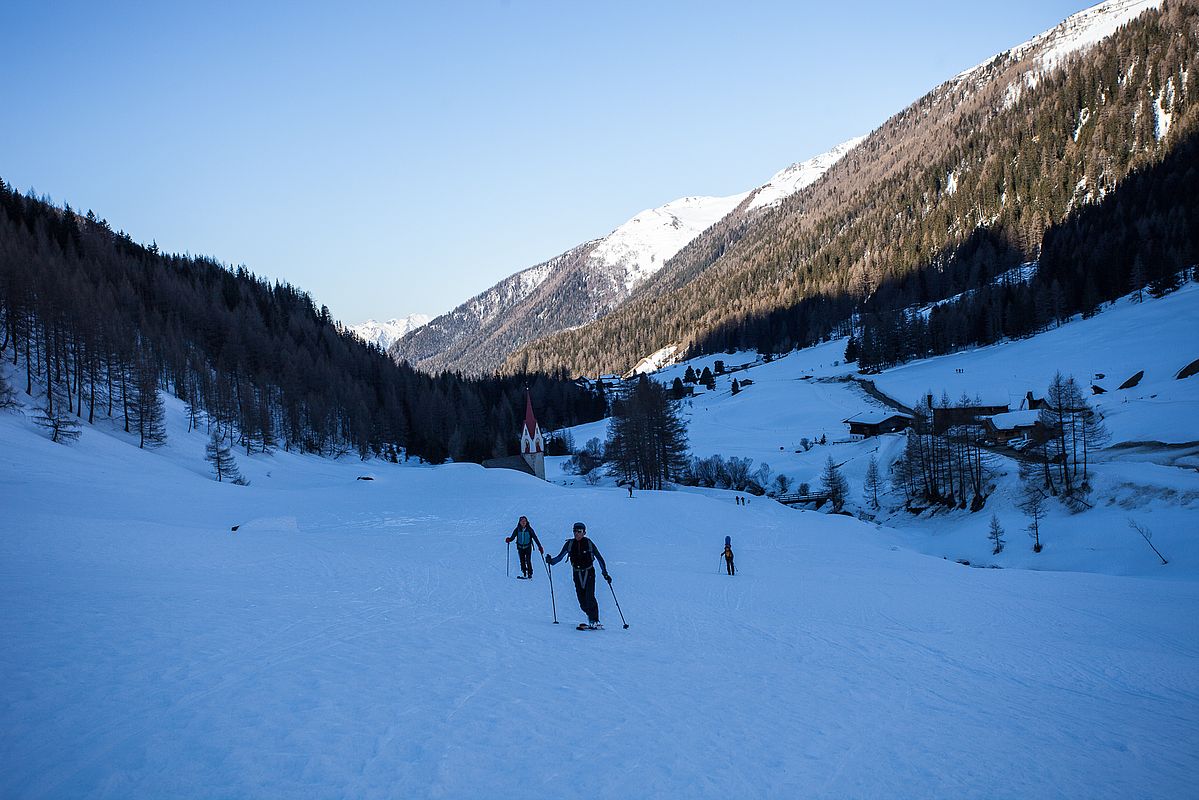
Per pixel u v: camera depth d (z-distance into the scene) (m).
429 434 164.12
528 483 78.69
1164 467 61.84
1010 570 41.03
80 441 68.94
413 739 7.16
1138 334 129.75
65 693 7.90
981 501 72.56
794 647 14.34
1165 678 14.72
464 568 24.39
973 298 188.88
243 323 158.75
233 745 6.75
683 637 14.45
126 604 13.02
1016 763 7.93
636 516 51.56
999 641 17.94
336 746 6.86
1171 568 45.62
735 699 9.58
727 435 144.38
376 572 21.80
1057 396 69.88
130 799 5.55
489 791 6.11
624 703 8.95
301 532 37.03
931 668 13.36
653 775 6.70
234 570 20.30
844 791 6.70
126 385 88.25
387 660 10.28
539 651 11.69
